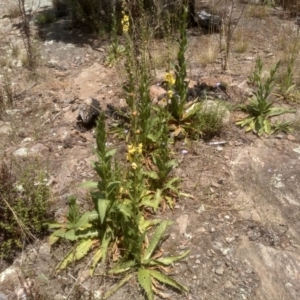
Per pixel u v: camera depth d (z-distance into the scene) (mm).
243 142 2043
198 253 1513
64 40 3363
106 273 1439
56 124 2295
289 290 1405
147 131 1877
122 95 2467
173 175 1835
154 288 1394
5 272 1488
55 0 4086
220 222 1632
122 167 1752
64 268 1472
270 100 2359
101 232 1534
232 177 1841
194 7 3441
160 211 1676
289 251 1524
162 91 2297
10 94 2480
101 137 1402
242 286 1414
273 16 3664
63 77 2818
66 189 1819
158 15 2945
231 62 2850
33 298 1372
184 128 2066
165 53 2834
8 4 4320
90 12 3518
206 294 1393
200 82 2467
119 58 2906
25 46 3074
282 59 2805
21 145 2131
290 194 1758
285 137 2078
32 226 1596
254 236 1577
